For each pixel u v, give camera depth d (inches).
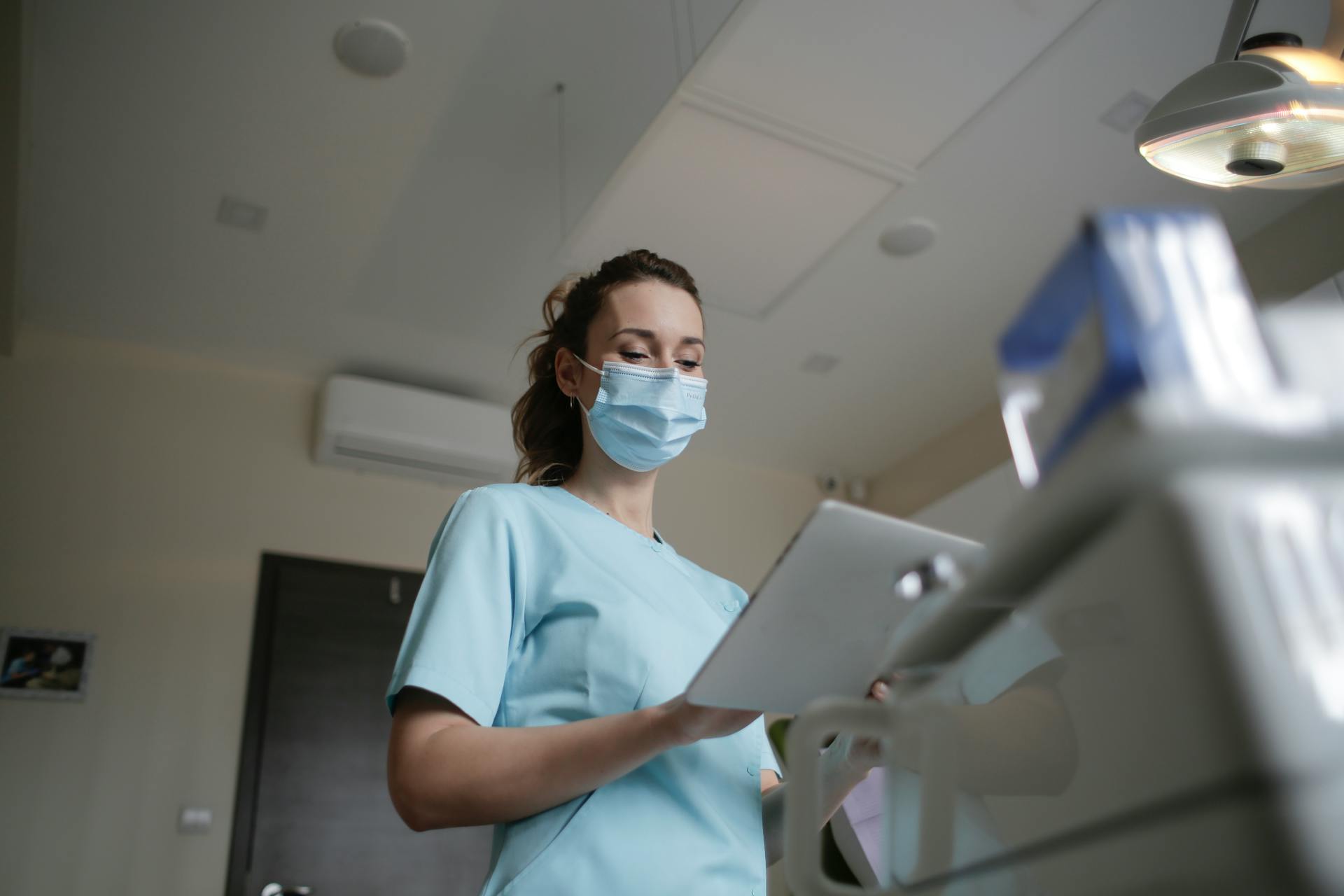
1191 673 11.5
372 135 128.2
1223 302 12.4
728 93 103.0
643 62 115.8
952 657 15.9
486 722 37.0
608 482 50.6
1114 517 12.4
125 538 155.3
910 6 96.4
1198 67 119.5
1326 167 71.1
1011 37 100.3
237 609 157.9
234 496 164.2
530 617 41.6
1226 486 11.7
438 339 169.0
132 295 155.4
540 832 36.0
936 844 15.5
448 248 148.1
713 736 30.6
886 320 168.4
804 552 22.0
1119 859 12.7
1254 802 11.0
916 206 143.1
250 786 148.2
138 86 120.1
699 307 54.1
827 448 208.5
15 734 139.4
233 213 139.8
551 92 122.0
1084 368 12.7
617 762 31.7
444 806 33.6
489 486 44.5
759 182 114.3
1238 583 11.4
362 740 157.6
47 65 116.4
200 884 140.3
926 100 106.7
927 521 180.9
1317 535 11.6
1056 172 136.9
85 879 135.0
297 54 116.9
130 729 145.3
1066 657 13.4
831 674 24.3
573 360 54.9
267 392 172.2
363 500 172.7
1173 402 11.9
